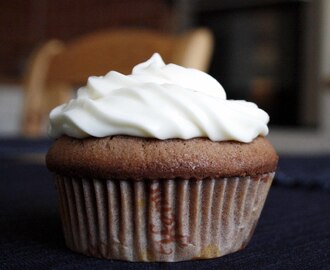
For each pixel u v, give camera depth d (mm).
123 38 458
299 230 210
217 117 185
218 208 189
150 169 182
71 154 190
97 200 188
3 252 182
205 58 400
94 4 897
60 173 194
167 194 185
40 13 900
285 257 178
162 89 186
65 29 908
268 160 197
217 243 190
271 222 222
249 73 871
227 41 882
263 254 182
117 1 886
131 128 183
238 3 864
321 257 177
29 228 210
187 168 182
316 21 814
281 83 852
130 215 187
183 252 188
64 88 502
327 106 815
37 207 242
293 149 834
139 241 187
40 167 357
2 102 803
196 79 200
